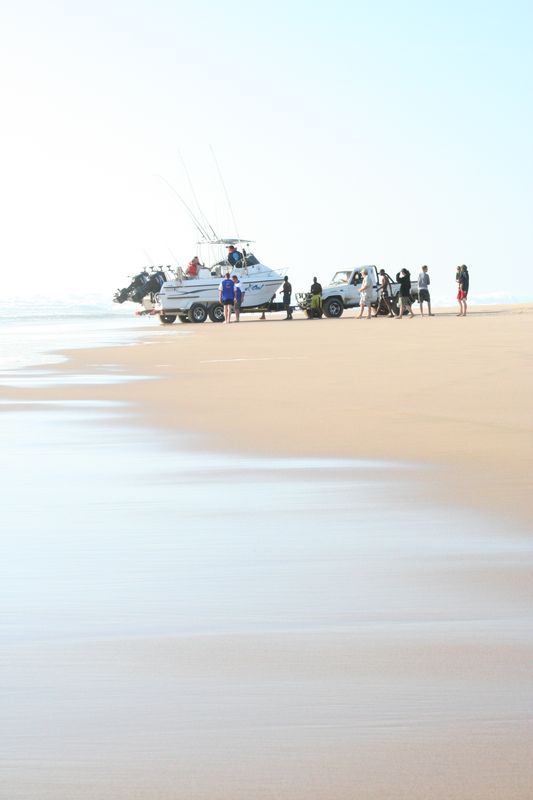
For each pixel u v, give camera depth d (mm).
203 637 4367
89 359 24109
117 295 59500
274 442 10375
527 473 8391
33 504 7465
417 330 36156
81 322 70500
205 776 3012
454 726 3352
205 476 8508
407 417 12156
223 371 19812
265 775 3014
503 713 3457
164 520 6844
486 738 3254
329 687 3730
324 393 15109
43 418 12609
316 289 56094
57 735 3316
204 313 56125
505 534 6246
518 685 3719
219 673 3902
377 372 18625
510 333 32562
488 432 10828
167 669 3957
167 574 5469
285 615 4688
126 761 3119
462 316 52656
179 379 18031
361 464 8969
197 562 5711
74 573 5508
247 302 55812
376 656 4070
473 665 3943
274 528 6555
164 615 4719
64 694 3695
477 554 5770
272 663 4012
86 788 2951
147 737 3295
